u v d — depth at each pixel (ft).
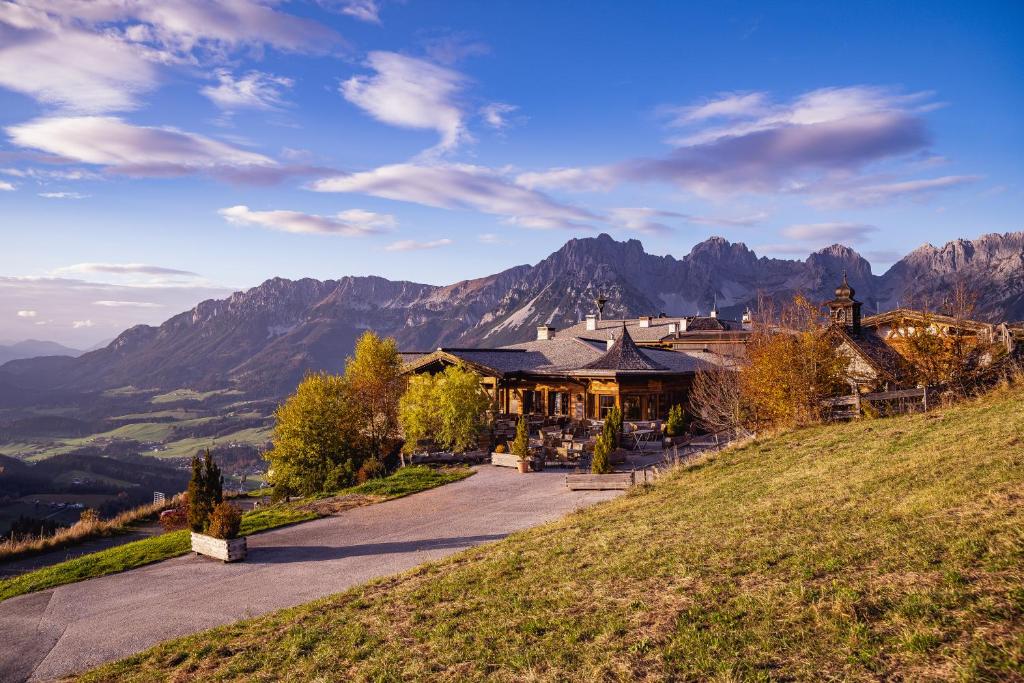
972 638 22.98
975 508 35.81
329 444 129.90
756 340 108.17
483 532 67.82
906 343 106.83
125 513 134.00
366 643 36.22
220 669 36.86
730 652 26.27
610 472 90.53
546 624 33.76
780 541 38.68
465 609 38.96
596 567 41.96
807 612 27.99
